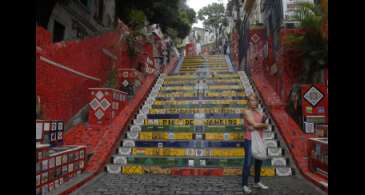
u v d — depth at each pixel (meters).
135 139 6.07
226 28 26.59
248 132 3.90
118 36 9.20
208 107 7.37
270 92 7.66
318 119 5.56
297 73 6.50
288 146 5.27
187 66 15.65
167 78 9.97
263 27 9.91
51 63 5.50
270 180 4.45
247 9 12.43
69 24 6.91
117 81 8.28
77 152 4.59
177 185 4.22
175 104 7.66
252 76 9.52
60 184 3.98
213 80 9.46
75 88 6.43
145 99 8.29
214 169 4.86
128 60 9.81
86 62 7.04
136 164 5.26
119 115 6.80
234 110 6.96
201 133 5.98
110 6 9.84
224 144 5.64
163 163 5.25
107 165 5.12
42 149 3.55
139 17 10.84
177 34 18.61
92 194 3.79
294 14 6.70
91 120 6.42
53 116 5.52
